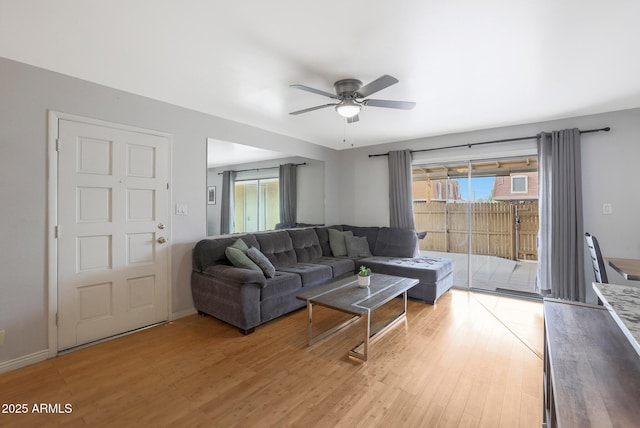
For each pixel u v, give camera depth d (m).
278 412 1.79
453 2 1.61
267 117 3.66
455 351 2.54
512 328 3.02
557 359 1.14
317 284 3.71
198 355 2.46
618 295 1.34
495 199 4.36
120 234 2.80
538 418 1.75
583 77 2.53
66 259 2.49
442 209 4.76
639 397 0.93
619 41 1.97
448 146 4.48
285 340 2.75
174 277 3.21
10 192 2.21
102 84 2.66
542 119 3.70
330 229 5.07
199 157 3.43
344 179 5.63
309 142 5.02
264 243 3.91
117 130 2.77
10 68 2.21
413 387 2.04
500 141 4.05
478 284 4.50
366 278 2.97
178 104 3.20
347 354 2.49
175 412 1.79
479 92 2.86
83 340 2.58
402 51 2.11
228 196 3.76
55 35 1.91
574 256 3.47
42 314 2.36
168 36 1.93
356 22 1.79
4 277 2.19
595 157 3.47
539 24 1.80
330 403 1.88
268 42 2.00
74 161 2.52
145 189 2.98
